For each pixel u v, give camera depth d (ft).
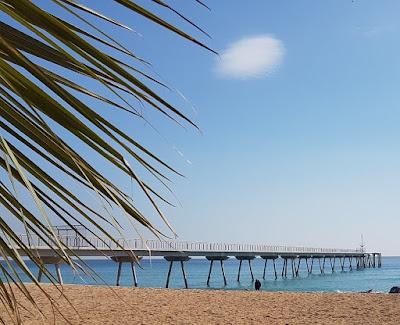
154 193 4.11
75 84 4.20
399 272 379.96
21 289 4.64
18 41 3.78
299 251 294.66
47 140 3.80
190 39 4.10
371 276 326.65
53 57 3.82
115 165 3.95
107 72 3.82
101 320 41.42
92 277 4.53
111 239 4.14
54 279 4.60
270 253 258.98
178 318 44.04
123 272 411.54
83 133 3.80
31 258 4.41
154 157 4.14
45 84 3.59
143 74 4.21
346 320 44.21
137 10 3.92
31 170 4.01
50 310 44.42
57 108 3.71
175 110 4.04
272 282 258.37
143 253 96.43
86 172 3.84
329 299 59.93
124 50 4.15
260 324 41.83
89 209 4.01
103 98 4.18
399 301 57.67
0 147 3.53
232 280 295.28
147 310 48.03
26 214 4.03
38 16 3.55
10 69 3.62
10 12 3.59
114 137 3.91
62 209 4.15
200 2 4.11
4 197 3.98
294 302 56.75
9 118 3.85
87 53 3.71
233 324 41.75
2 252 4.06
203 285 241.55
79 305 49.08
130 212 4.01
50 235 3.98
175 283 262.67
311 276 314.96
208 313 47.47
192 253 184.14
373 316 46.52
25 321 37.09
